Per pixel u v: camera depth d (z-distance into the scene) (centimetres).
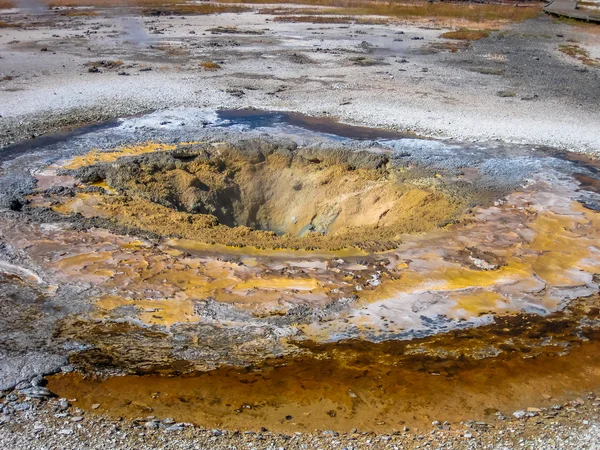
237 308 861
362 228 1139
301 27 3356
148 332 806
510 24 3553
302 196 1370
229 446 600
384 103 1861
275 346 788
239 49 2653
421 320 851
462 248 1038
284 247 1043
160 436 614
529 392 712
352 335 815
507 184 1287
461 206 1185
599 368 760
